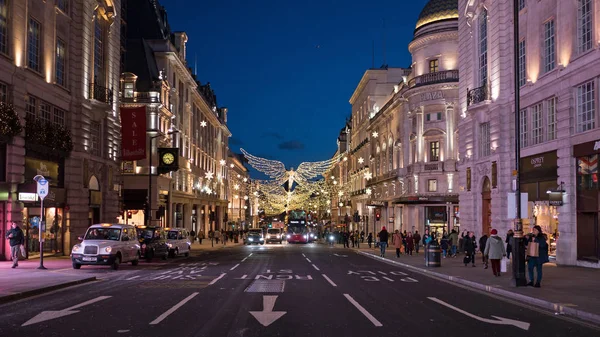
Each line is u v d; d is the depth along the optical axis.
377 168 70.69
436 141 51.62
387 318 11.88
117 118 39.69
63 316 11.84
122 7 50.34
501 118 31.62
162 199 54.72
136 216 53.41
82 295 15.37
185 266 27.41
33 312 12.37
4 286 16.23
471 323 11.43
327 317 11.91
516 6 18.08
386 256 36.88
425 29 53.50
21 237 23.98
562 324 11.49
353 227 88.38
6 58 25.61
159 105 51.75
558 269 23.45
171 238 36.09
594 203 23.72
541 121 28.27
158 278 20.62
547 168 27.34
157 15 61.44
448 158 50.47
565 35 25.75
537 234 17.44
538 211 28.66
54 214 31.31
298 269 25.59
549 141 27.09
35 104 28.69
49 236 30.77
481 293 16.72
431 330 10.60
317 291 16.66
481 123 34.75
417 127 52.56
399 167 58.62
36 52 29.09
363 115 82.31
